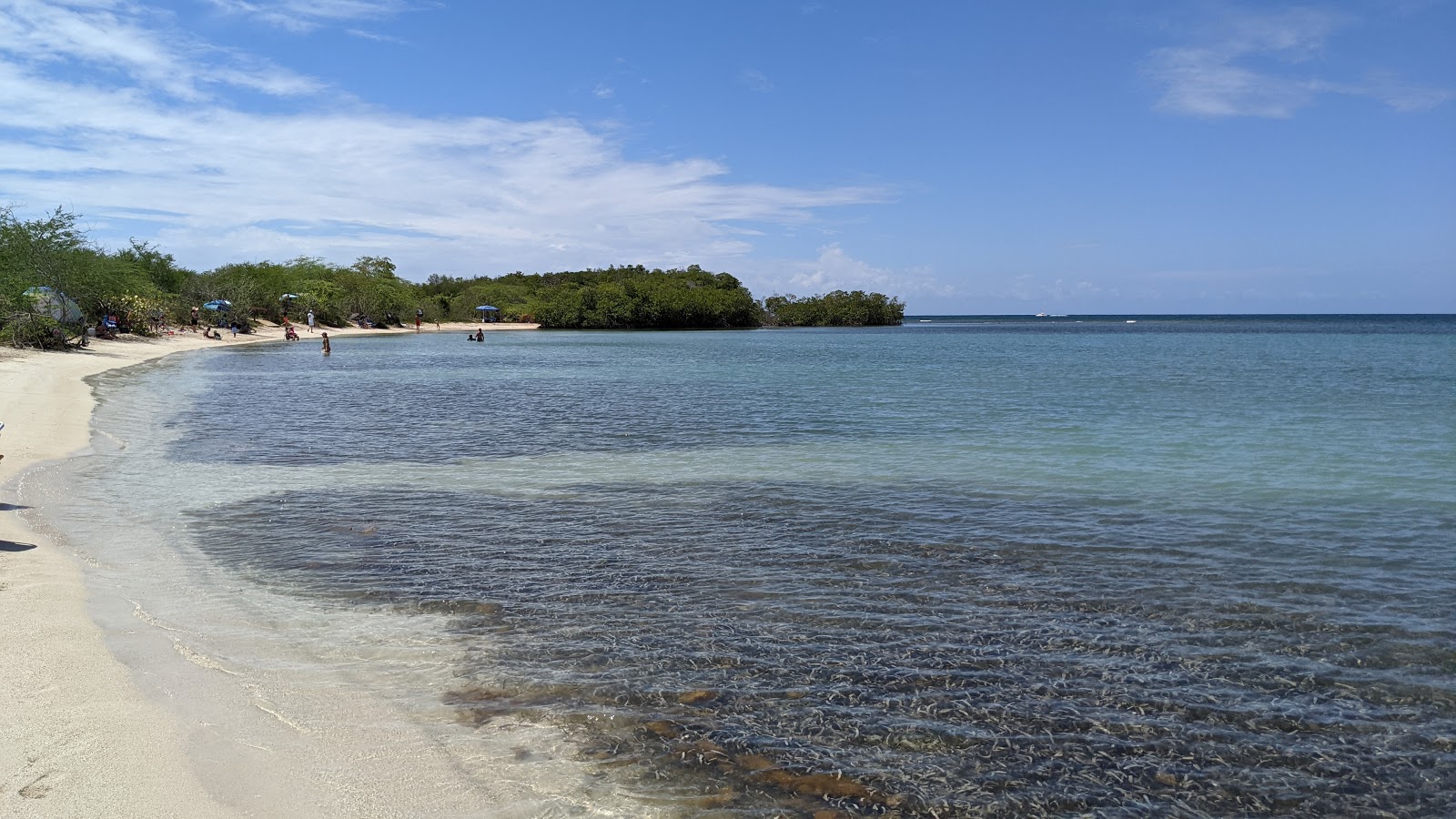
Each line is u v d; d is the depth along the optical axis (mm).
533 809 4898
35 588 8359
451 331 110062
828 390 33500
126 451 17781
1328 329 140875
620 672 6918
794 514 12648
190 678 6445
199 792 4816
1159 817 5031
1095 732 6043
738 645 7520
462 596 8797
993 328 163500
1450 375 41031
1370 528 11828
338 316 101688
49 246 44562
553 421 23719
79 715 5664
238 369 43031
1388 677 6984
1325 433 21375
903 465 16859
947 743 5852
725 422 23594
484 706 6234
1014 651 7465
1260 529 11766
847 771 5469
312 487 14531
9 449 16641
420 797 4941
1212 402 28844
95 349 46531
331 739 5609
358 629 7793
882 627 8008
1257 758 5719
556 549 10680
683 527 11828
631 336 106375
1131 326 187250
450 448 18953
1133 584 9336
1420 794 5336
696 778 5324
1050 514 12648
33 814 4465
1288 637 7820
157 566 9641
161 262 77875
